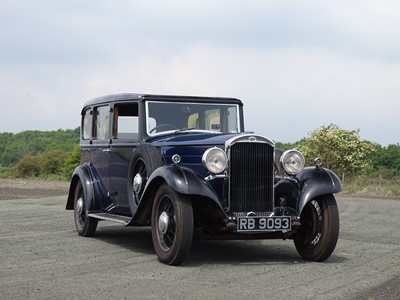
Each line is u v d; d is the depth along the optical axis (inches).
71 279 247.8
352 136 1301.7
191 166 303.9
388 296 218.7
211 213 286.8
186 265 286.4
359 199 817.5
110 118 366.6
